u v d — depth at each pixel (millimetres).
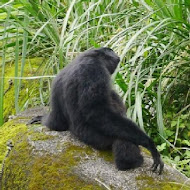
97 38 10617
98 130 6277
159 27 8516
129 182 6012
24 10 11344
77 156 6438
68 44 10180
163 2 9242
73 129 6730
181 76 9195
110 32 11203
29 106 10531
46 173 6215
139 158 6332
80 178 6074
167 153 8250
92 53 6941
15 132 7750
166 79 9062
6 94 11266
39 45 11859
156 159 6121
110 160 6445
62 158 6402
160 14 9188
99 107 6254
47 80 11078
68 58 10695
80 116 6465
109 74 6746
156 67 9453
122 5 11242
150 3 9430
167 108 9055
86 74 6449
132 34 9742
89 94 6285
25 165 6500
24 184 6320
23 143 6863
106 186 5914
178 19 8695
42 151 6590
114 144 6359
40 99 10578
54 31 11352
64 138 6883
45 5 11617
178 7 8820
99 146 6527
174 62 8977
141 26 9867
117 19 10258
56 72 10656
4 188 6750
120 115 6266
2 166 7008
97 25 10594
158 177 6125
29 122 7949
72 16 11602
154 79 9016
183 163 7566
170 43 8969
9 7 9969
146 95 9172
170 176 6191
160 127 8008
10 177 6645
